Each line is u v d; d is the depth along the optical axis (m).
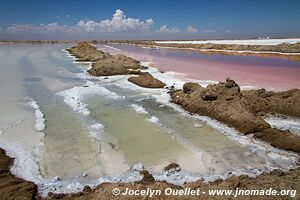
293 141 9.89
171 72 26.16
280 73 24.72
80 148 10.09
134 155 9.59
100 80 22.61
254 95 14.59
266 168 8.72
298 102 13.30
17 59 38.81
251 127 11.23
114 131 11.66
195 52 53.62
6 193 7.08
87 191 7.44
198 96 14.32
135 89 19.08
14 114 13.77
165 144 10.43
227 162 9.11
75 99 16.50
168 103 15.58
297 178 7.30
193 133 11.42
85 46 48.47
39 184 7.87
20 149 9.97
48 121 12.81
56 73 26.44
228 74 24.55
